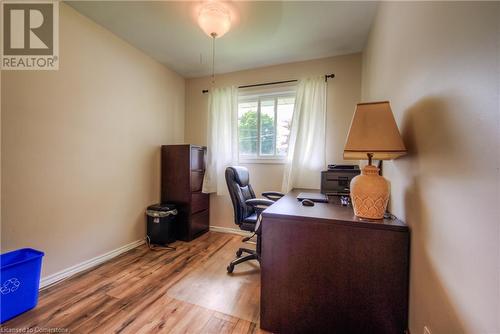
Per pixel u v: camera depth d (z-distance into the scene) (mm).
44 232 1685
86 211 1988
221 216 3135
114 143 2252
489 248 536
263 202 1900
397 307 1077
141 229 2602
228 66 2922
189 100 3340
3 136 1470
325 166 2602
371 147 1088
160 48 2486
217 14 1713
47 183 1701
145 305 1486
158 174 2854
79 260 1931
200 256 2293
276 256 1238
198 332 1259
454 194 689
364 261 1109
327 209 1383
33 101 1620
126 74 2367
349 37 2209
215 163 3043
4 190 1474
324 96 2590
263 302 1268
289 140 2684
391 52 1398
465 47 641
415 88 1011
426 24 904
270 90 2877
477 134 583
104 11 1876
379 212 1160
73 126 1878
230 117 2996
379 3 1715
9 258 1473
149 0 1736
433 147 830
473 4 605
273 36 2205
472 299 600
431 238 839
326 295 1167
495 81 519
